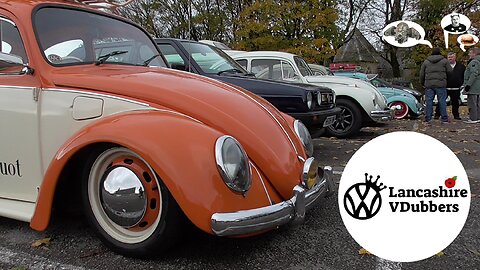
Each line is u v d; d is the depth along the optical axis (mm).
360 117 7641
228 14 28109
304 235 2916
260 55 7562
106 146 2490
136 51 3707
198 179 2229
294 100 5320
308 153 3014
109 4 3777
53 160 2553
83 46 3225
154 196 2424
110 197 2512
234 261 2545
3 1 3059
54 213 3010
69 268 2471
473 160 5461
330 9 20062
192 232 2674
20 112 2852
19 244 2799
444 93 9969
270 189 2535
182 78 2990
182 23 28594
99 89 2680
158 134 2320
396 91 12242
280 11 19891
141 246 2484
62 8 3234
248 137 2586
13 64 2920
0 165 2984
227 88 3092
